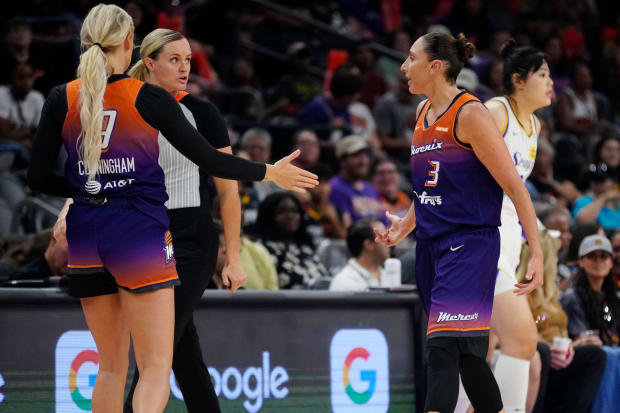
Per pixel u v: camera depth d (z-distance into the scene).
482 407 9.22
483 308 9.25
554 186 22.92
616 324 14.48
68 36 21.09
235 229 9.76
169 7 27.31
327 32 32.06
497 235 9.40
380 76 28.83
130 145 8.16
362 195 19.84
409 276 13.52
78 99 8.22
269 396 11.49
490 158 9.10
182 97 9.54
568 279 15.45
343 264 16.92
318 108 23.86
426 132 9.51
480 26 35.66
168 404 10.94
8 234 15.99
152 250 8.23
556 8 38.09
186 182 9.27
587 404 13.26
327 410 11.76
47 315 10.54
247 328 11.44
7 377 10.34
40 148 8.40
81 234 8.28
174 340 9.14
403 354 12.25
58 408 10.52
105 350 8.66
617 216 20.08
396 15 35.22
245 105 24.66
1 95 20.05
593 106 31.62
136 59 10.61
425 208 9.59
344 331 11.95
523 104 11.16
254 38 31.27
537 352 12.57
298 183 8.80
